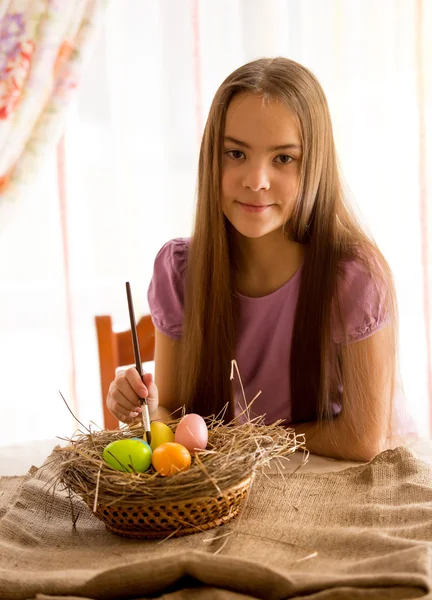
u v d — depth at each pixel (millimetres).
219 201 1293
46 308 2314
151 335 1674
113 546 922
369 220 2271
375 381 1310
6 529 951
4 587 792
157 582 778
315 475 1098
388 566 787
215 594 767
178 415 1467
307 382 1331
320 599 739
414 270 2285
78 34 1968
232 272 1387
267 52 2174
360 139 2254
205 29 2182
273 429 1111
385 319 1325
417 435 1506
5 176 1987
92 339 2318
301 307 1316
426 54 2201
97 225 2250
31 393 2361
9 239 2266
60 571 836
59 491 1068
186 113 2213
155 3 2170
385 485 1041
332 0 2205
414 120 2236
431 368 2277
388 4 2205
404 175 2256
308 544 887
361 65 2232
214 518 947
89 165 2223
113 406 1239
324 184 1298
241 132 1203
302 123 1214
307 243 1337
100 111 2201
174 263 1475
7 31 1933
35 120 1982
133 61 2191
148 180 2240
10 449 1383
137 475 937
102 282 2279
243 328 1412
